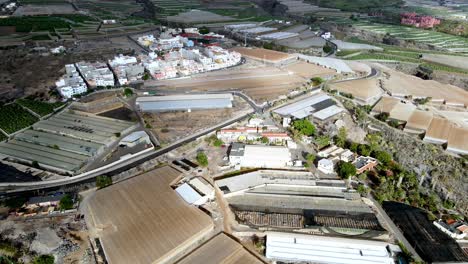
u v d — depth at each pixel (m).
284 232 121.19
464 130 192.12
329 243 117.38
